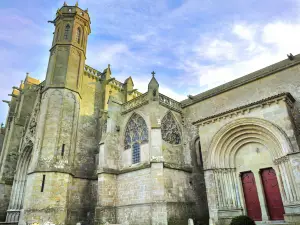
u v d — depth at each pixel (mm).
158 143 19766
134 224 19125
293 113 17750
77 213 22594
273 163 16766
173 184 19688
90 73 30828
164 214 17141
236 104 21922
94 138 27969
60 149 22891
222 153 18969
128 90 34281
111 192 21297
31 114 29109
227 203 17469
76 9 29875
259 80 21109
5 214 26906
